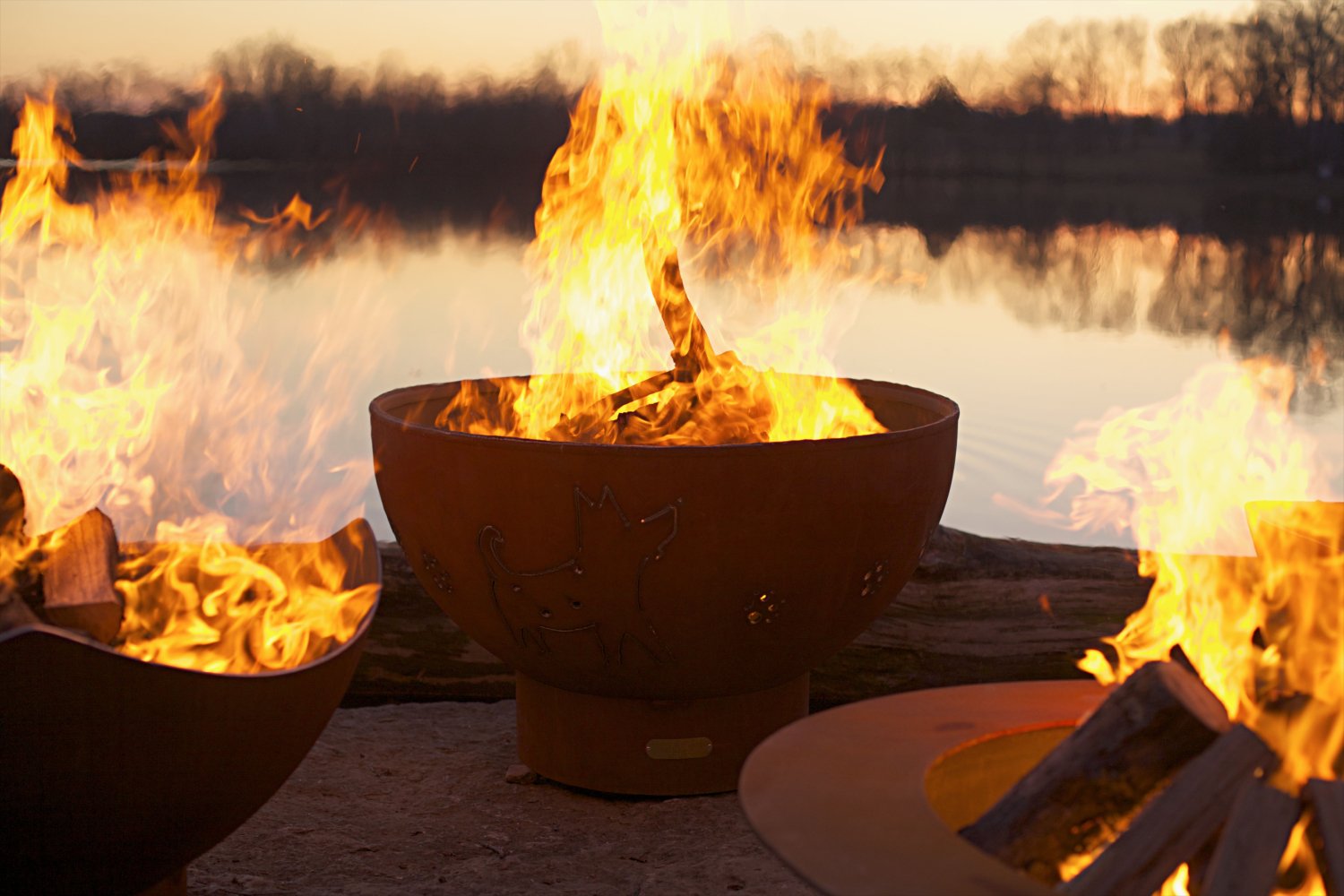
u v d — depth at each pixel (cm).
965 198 3366
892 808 120
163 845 153
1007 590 298
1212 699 130
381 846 228
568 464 211
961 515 461
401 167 3178
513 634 231
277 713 154
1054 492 493
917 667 292
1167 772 126
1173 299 1212
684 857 223
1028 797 130
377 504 480
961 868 108
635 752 247
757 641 225
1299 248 1897
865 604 232
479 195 3008
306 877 215
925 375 758
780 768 129
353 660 170
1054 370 784
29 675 134
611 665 229
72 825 144
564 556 216
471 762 268
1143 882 116
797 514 214
